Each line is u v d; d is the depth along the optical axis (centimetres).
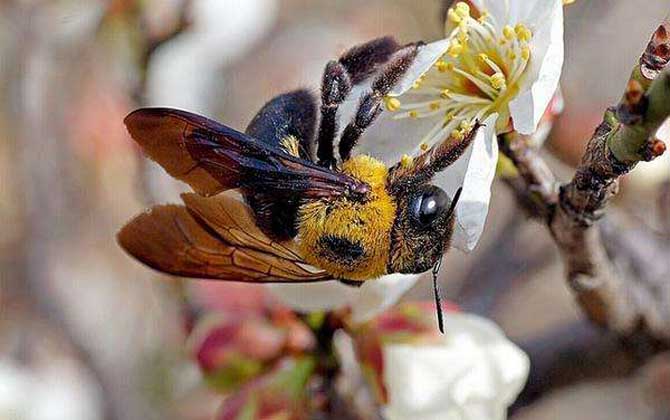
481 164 18
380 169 18
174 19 24
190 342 22
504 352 21
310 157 19
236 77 34
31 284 27
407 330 21
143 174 23
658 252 22
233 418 21
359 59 19
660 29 16
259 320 22
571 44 29
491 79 18
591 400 33
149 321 29
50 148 28
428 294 28
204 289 22
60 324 27
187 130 17
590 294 20
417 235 18
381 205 18
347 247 18
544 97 18
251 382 21
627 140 17
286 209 18
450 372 20
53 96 27
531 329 30
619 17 29
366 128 19
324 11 38
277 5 38
